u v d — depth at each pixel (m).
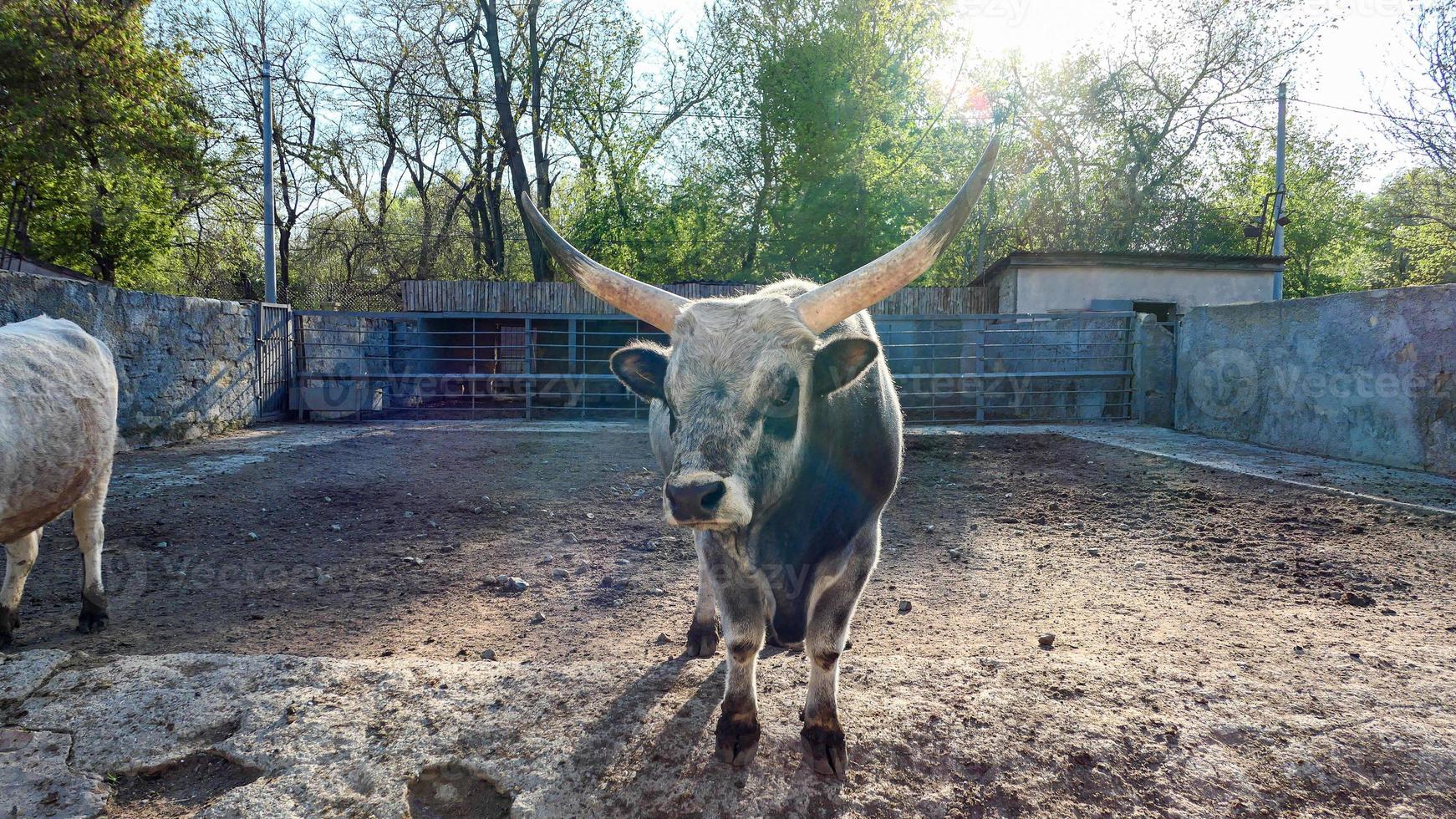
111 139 15.01
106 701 2.98
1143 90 25.20
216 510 6.41
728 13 21.72
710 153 23.16
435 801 2.57
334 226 26.19
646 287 2.79
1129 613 4.16
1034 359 12.95
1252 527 5.96
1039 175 26.09
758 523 2.45
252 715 2.90
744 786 2.52
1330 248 29.94
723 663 3.39
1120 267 14.55
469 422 12.61
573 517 6.56
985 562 5.24
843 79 19.34
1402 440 8.03
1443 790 2.46
